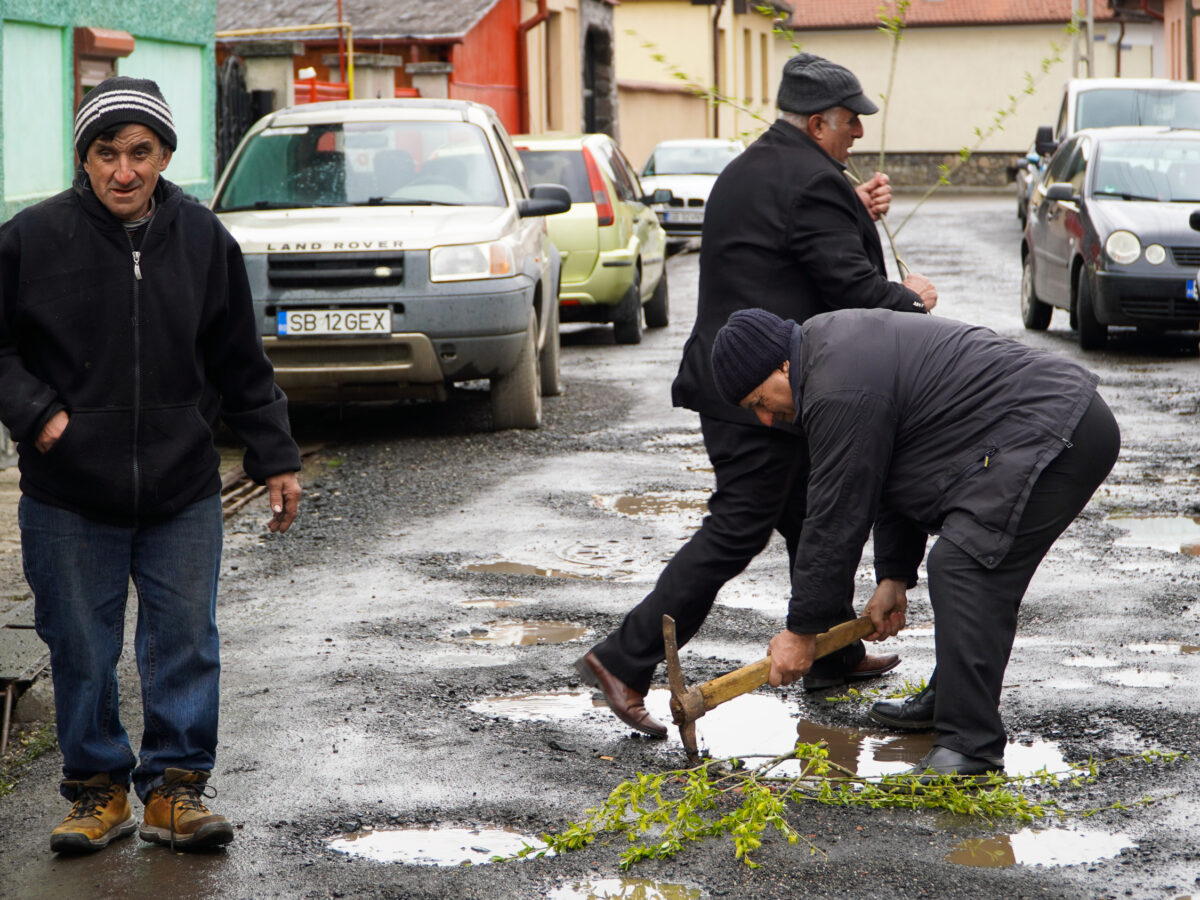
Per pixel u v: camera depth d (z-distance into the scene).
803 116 4.61
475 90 25.64
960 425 3.94
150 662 3.81
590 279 14.56
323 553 6.89
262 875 3.60
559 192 10.41
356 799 4.05
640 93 38.53
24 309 3.57
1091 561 6.52
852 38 58.38
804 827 3.83
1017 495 3.89
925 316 4.06
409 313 9.22
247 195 10.20
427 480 8.52
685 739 4.08
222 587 6.32
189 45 13.52
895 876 3.52
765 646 5.39
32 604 5.93
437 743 4.47
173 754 3.79
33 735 4.65
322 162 10.28
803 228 4.49
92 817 3.78
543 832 3.83
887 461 3.92
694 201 26.14
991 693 4.02
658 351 14.60
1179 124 19.98
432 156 10.34
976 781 3.96
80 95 10.87
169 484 3.71
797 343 3.97
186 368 3.70
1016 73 56.91
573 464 8.94
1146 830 3.75
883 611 4.49
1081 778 4.10
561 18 31.66
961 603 3.98
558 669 5.18
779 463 4.44
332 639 5.55
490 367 9.52
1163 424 9.81
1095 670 5.04
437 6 23.70
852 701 4.84
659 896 3.44
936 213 37.16
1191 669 5.03
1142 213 13.20
